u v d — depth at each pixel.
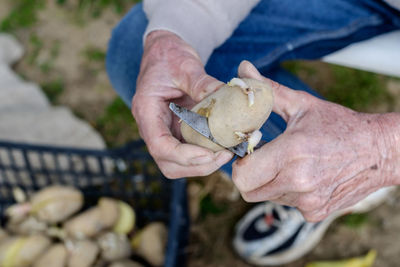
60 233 0.73
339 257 0.82
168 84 0.46
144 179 0.78
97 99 1.08
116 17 1.28
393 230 0.85
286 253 0.80
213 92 0.42
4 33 1.22
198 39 0.51
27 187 0.82
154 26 0.50
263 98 0.38
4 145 0.76
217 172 0.91
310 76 1.07
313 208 0.43
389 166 0.42
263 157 0.42
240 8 0.52
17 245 0.69
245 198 0.46
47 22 1.27
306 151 0.41
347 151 0.41
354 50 0.59
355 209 0.75
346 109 0.43
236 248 0.82
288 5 0.54
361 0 0.54
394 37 0.58
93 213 0.75
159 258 0.73
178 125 0.47
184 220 0.73
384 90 1.04
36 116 0.97
